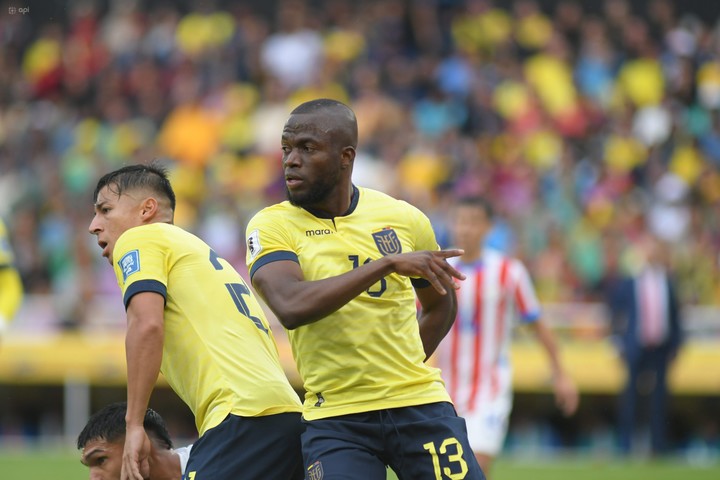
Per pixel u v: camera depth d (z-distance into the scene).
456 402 26.61
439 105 61.81
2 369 45.97
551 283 49.69
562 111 62.88
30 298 49.09
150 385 16.42
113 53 67.69
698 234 53.09
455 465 16.47
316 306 15.72
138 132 62.44
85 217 53.97
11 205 55.56
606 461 40.84
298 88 63.22
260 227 16.78
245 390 16.98
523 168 56.75
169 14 68.50
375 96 60.62
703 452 46.34
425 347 18.31
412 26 67.25
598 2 69.81
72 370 46.00
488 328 26.91
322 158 16.41
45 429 46.84
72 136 62.41
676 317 41.75
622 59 65.88
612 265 49.25
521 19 69.19
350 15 68.62
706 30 69.44
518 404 47.00
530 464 39.62
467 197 27.34
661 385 42.00
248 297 17.92
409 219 17.45
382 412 16.56
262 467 16.98
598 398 46.59
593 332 46.91
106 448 17.56
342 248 16.75
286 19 67.06
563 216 54.25
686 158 58.81
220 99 62.66
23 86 67.31
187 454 17.89
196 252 17.62
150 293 16.70
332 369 16.64
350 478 16.05
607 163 59.00
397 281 16.83
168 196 18.05
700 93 64.88
